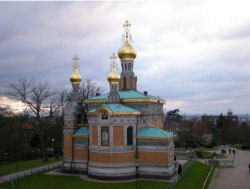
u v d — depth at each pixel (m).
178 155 87.25
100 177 48.84
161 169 49.16
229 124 155.62
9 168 67.25
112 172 48.31
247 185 51.50
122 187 44.22
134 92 58.06
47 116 80.00
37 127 78.19
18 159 84.12
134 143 50.47
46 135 82.94
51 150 101.62
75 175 54.16
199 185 49.56
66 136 57.19
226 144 142.88
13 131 80.50
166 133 51.00
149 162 49.97
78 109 59.25
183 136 119.31
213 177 59.34
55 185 46.34
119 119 49.00
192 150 108.06
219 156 94.00
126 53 60.19
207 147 123.38
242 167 73.06
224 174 62.97
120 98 54.16
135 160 48.16
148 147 50.16
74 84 62.19
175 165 60.03
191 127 143.12
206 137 137.62
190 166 63.84
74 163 55.84
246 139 124.31
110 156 48.59
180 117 151.38
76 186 45.38
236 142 141.50
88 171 52.22
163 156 49.12
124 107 51.28
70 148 56.56
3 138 75.94
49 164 70.81
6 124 79.81
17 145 82.94
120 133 49.03
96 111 49.69
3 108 85.31
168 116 147.12
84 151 55.44
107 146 48.88
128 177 49.03
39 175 54.31
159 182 46.97
